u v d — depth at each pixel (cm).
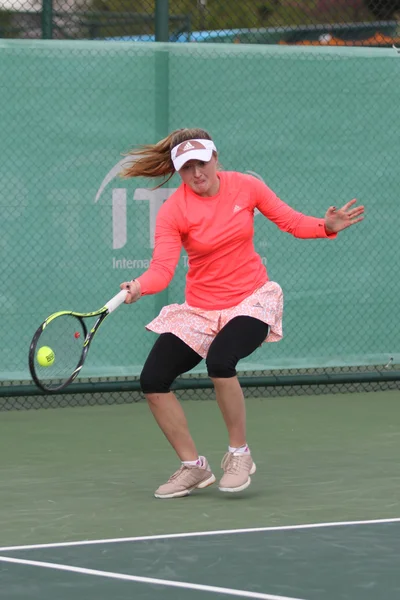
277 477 1953
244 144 2639
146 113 2589
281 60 2644
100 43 2548
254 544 1495
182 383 2677
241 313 1766
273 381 2722
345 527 1590
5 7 3525
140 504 1758
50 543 1515
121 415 2562
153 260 1742
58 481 1930
